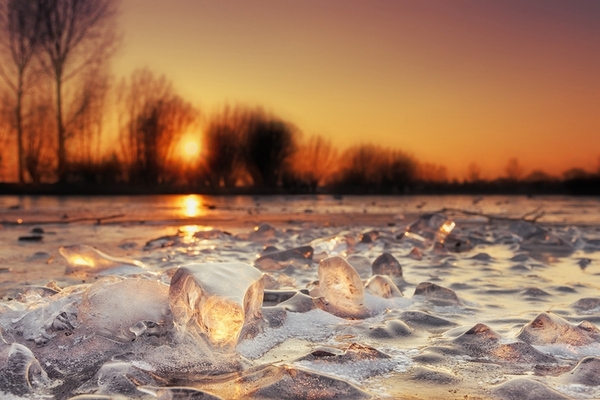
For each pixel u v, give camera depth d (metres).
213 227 7.73
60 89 30.06
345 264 2.34
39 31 28.92
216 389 1.48
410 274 3.62
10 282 3.23
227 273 1.81
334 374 1.58
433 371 1.60
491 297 2.81
